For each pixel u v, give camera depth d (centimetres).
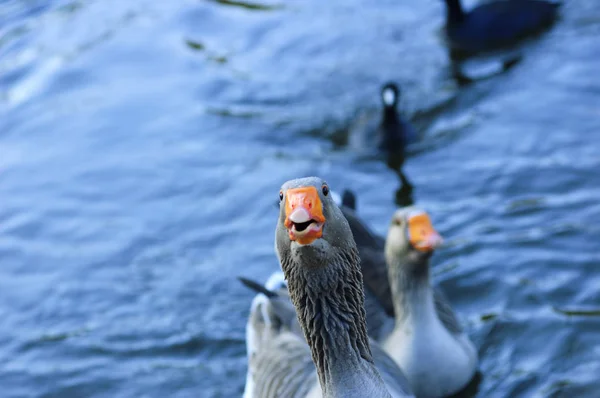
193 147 1561
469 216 1298
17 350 1152
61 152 1595
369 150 1502
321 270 582
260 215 1364
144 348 1132
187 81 1778
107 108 1717
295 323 941
